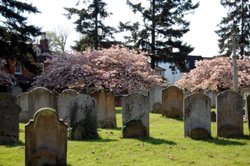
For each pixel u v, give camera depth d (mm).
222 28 46594
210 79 36719
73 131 14383
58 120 10578
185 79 39750
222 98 14719
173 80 65875
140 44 45219
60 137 10586
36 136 10430
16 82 44562
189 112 14578
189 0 44656
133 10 45156
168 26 45125
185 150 12531
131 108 14719
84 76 31906
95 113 14773
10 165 10836
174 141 13930
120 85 31438
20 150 12422
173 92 21531
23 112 20453
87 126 14516
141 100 14742
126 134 14695
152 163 10898
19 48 34188
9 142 13477
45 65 44219
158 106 25531
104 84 31234
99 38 45750
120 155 11812
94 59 33562
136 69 32938
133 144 13328
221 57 40781
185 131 14727
